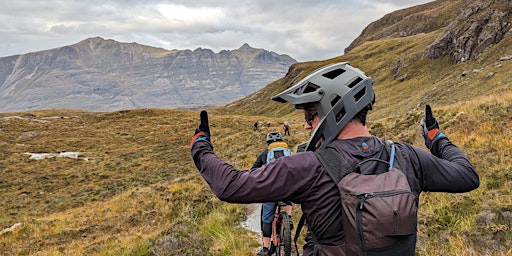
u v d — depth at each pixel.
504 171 8.34
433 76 85.00
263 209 6.96
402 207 1.73
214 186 1.97
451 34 92.12
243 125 79.19
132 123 90.06
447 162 2.12
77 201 30.94
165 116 99.50
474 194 7.63
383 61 138.00
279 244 6.75
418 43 141.75
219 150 41.91
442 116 19.39
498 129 12.84
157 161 46.88
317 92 2.05
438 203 7.83
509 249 4.93
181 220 9.80
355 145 1.99
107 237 13.06
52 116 115.12
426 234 6.55
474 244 5.42
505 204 6.20
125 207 18.84
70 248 12.45
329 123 2.01
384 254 1.71
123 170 44.00
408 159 2.03
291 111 138.75
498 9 83.38
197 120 91.12
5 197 36.03
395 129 21.19
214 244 8.88
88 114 122.25
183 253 7.96
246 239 9.15
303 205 1.97
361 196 1.75
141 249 8.57
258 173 1.93
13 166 51.09
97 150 61.94
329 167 1.90
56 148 64.19
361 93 2.05
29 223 19.12
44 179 42.66
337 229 1.85
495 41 77.44
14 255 13.36
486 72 52.75
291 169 1.90
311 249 2.14
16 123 90.88
